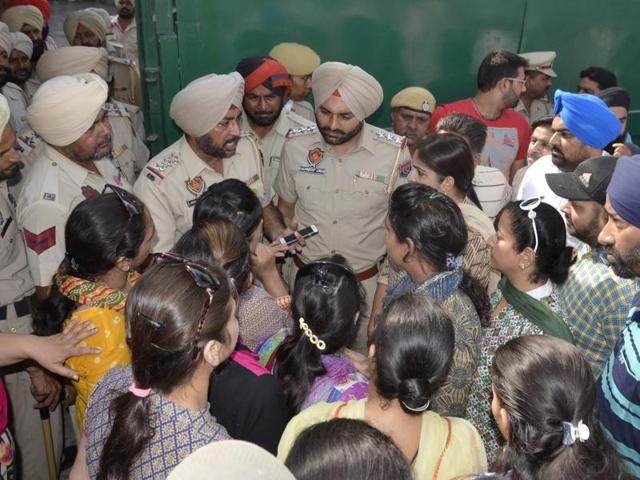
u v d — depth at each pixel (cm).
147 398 134
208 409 149
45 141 267
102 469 133
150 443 132
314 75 297
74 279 183
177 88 355
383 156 316
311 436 112
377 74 388
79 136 265
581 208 228
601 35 416
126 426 132
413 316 143
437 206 196
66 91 260
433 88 401
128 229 184
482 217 253
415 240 196
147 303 130
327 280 170
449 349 143
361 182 313
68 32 552
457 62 397
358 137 312
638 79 432
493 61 381
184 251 187
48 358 175
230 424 163
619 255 183
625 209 175
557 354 132
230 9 350
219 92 283
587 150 291
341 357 177
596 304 208
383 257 331
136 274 210
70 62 412
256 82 331
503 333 201
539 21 402
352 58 380
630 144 302
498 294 225
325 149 316
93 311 176
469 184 258
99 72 427
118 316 179
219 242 187
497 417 140
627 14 412
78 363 178
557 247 193
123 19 715
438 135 261
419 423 144
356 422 116
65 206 263
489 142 398
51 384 255
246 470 91
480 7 388
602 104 286
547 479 123
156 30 342
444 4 382
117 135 406
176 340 128
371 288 327
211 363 136
